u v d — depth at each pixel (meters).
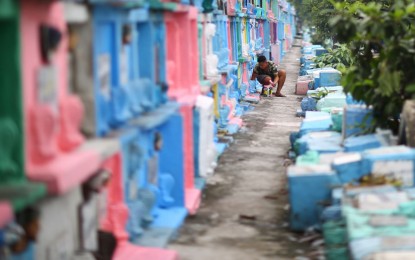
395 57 13.73
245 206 13.66
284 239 11.55
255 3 40.25
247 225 12.35
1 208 6.09
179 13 14.55
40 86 7.09
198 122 14.62
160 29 12.55
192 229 12.06
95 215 9.02
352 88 14.32
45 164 6.95
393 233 9.05
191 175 13.73
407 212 9.83
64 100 7.57
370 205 10.11
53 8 7.37
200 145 14.78
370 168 11.52
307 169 11.91
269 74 33.00
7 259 6.81
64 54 7.85
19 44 6.68
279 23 58.56
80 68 8.63
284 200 14.13
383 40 14.77
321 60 37.03
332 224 10.34
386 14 13.90
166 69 13.62
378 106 14.05
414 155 11.42
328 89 26.25
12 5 6.54
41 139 6.91
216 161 17.27
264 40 47.47
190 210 12.70
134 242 10.67
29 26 6.93
